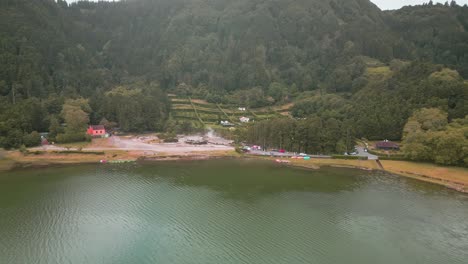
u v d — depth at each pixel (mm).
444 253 73250
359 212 94312
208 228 83938
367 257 71688
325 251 73875
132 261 69062
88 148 167750
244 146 182250
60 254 71000
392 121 174250
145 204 98562
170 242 76875
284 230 83438
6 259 68562
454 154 130375
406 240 78875
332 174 132625
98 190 110312
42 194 106000
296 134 164875
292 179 125625
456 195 107875
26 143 164125
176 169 138375
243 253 72750
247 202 101438
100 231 81375
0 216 88812
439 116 152500
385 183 121062
